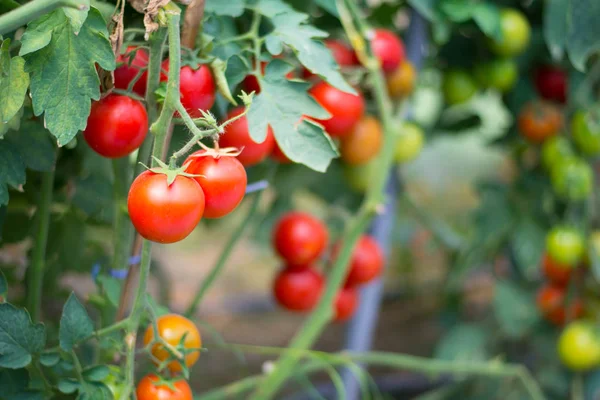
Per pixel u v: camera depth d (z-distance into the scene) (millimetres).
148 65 979
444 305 1461
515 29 1228
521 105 1311
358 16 1128
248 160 1052
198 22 993
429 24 1266
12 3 979
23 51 948
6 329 972
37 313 1078
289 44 1016
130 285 1033
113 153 987
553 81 1292
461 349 1369
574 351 1291
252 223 1388
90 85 959
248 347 1133
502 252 1418
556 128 1293
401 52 1175
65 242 1142
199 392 1429
